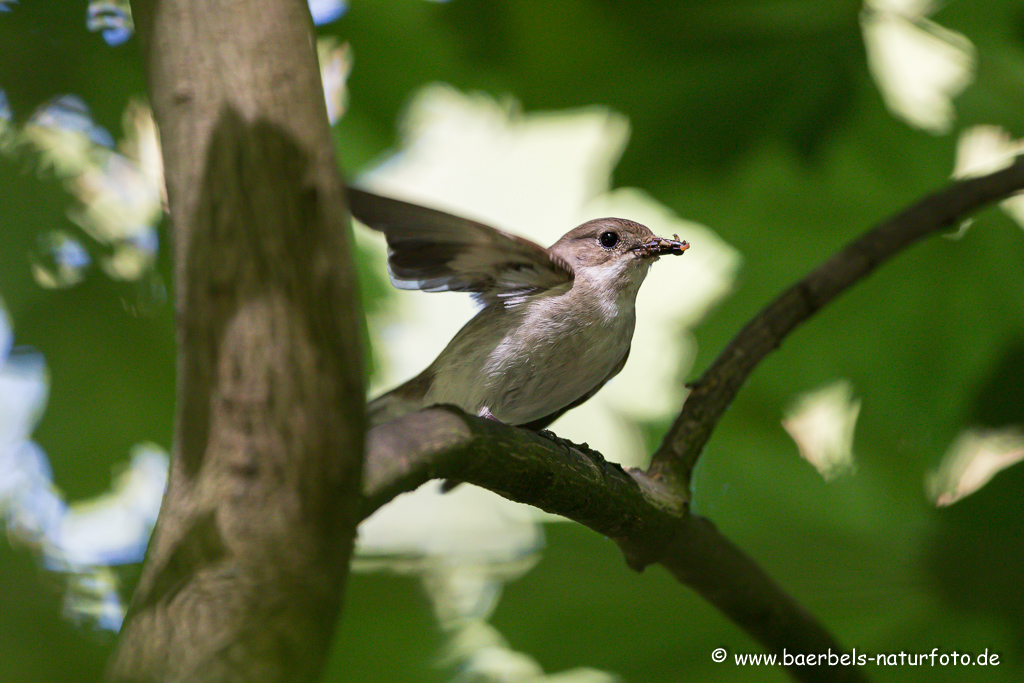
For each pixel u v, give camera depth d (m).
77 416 3.63
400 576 3.60
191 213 2.62
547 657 3.61
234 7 2.73
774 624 3.62
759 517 3.63
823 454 3.65
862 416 3.66
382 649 3.59
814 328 3.68
